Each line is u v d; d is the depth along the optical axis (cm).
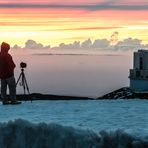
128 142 923
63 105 1972
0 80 2020
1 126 1014
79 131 962
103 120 1407
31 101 2212
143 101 2256
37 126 988
